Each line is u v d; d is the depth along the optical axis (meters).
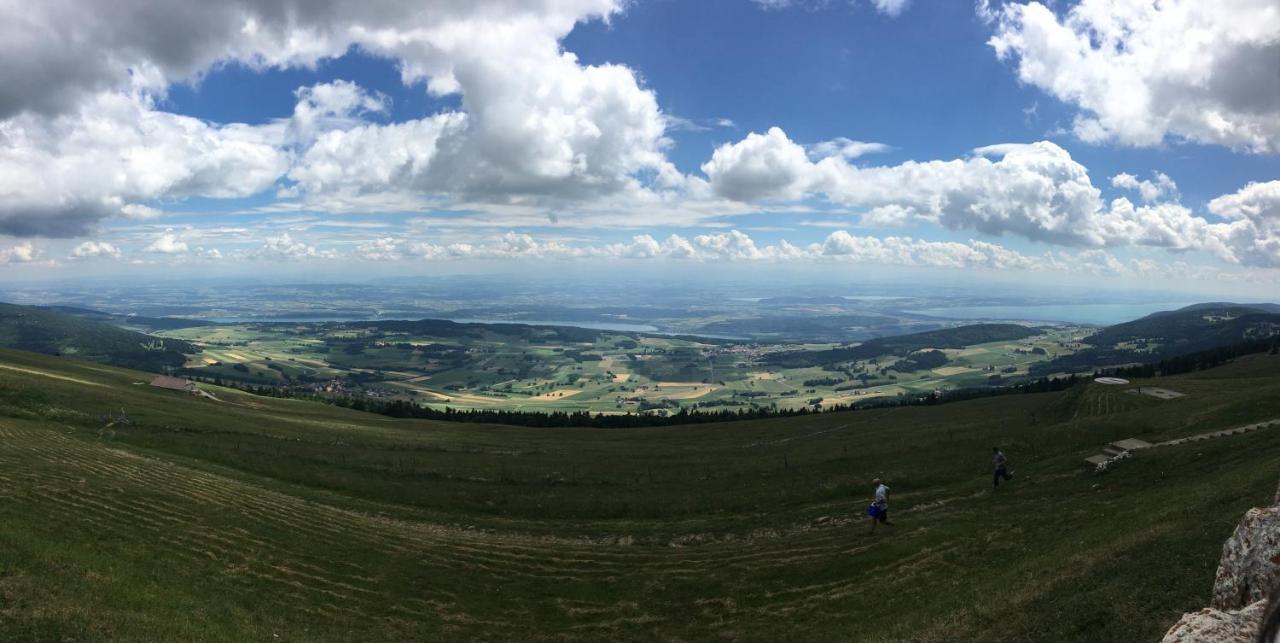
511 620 31.28
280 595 30.75
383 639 28.14
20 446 48.91
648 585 35.00
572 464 69.44
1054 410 77.50
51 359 122.19
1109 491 37.00
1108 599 20.33
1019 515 36.53
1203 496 26.91
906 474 52.38
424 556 38.91
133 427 67.44
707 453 77.44
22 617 21.11
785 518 45.12
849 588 31.55
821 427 100.06
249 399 121.81
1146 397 71.06
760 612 30.69
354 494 53.91
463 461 70.38
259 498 46.28
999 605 23.81
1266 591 11.93
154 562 30.62
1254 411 47.47
